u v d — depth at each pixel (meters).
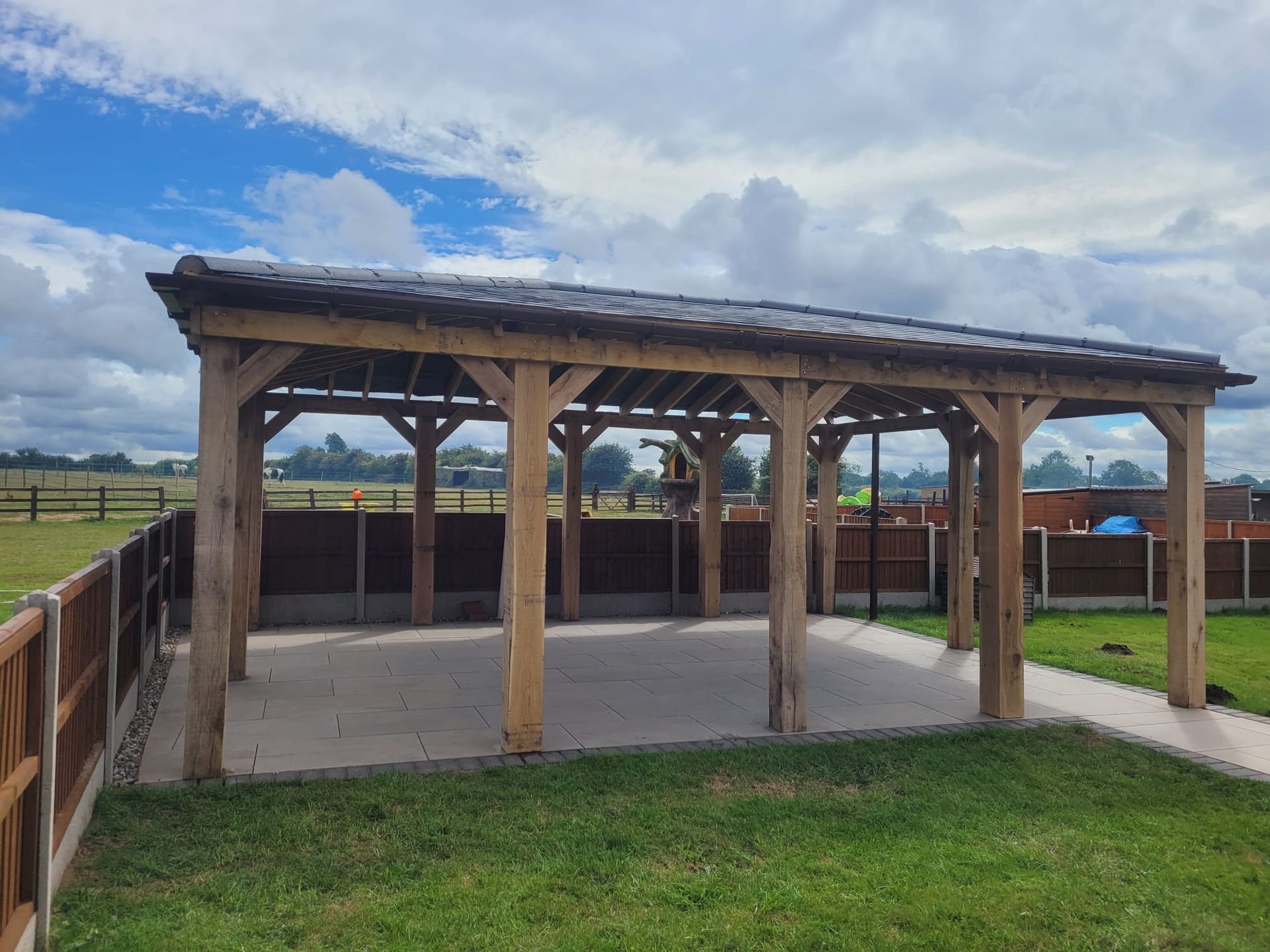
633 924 3.42
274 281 4.95
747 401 11.11
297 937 3.23
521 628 5.78
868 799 4.96
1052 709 7.39
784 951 3.29
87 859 3.82
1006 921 3.56
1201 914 3.68
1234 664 9.75
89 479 44.16
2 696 2.66
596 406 11.89
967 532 10.20
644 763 5.47
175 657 8.61
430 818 4.43
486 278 7.60
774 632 6.58
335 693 7.43
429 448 11.18
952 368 6.92
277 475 61.31
